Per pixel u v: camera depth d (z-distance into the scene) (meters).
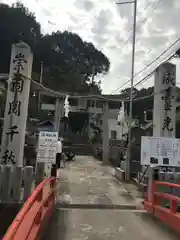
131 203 9.02
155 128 12.35
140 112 35.38
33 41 36.75
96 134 28.69
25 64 10.92
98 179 13.41
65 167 17.12
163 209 6.93
